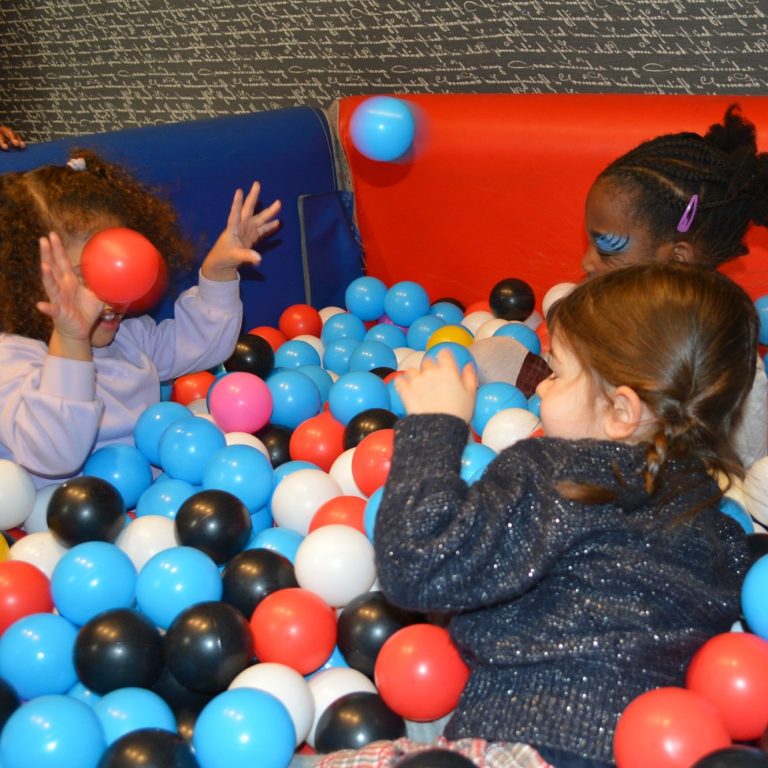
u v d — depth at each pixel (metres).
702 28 2.72
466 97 2.70
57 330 1.75
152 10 3.61
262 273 2.70
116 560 1.55
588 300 1.25
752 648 1.18
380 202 2.88
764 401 1.79
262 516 1.89
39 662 1.41
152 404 2.13
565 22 2.89
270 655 1.45
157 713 1.33
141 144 2.34
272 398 2.13
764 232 2.35
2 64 4.04
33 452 1.79
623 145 2.45
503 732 1.08
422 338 2.61
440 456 1.19
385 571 1.12
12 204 1.90
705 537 1.17
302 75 3.39
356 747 1.31
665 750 1.00
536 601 1.14
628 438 1.21
